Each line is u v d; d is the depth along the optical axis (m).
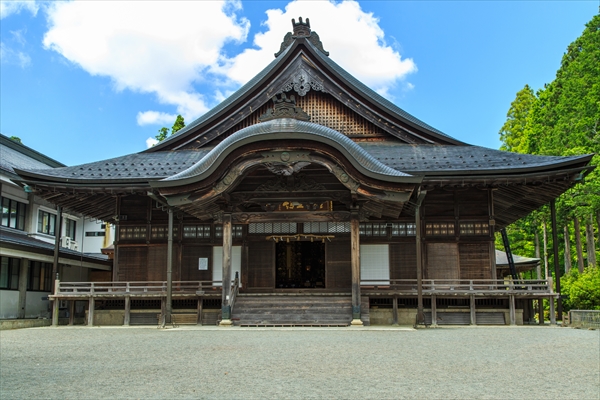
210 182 19.64
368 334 16.70
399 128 27.22
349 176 19.33
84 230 41.31
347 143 19.36
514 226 50.44
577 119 34.97
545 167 22.70
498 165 23.75
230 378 8.75
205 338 15.41
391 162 24.42
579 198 33.31
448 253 25.42
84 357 11.52
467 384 8.35
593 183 32.56
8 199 30.59
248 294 23.73
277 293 24.66
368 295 23.27
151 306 25.38
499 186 24.47
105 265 36.59
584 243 49.50
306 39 27.39
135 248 26.72
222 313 21.19
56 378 8.93
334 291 25.38
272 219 21.86
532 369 9.85
